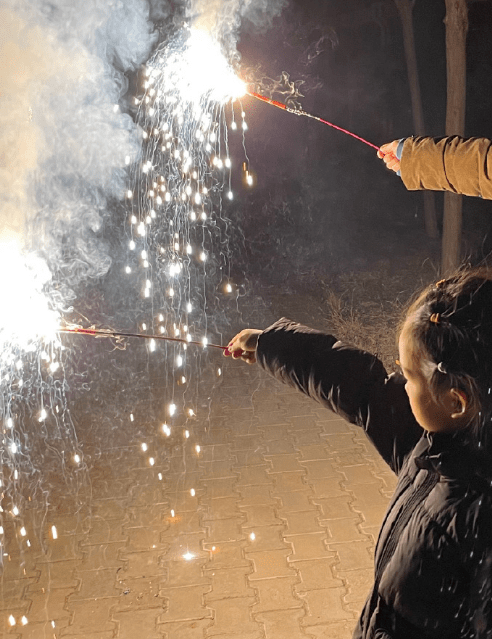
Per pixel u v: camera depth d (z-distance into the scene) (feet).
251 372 24.21
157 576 13.44
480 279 4.53
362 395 5.95
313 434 19.30
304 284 34.04
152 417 21.04
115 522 15.47
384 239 39.88
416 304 4.75
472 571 4.21
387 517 4.89
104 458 18.61
